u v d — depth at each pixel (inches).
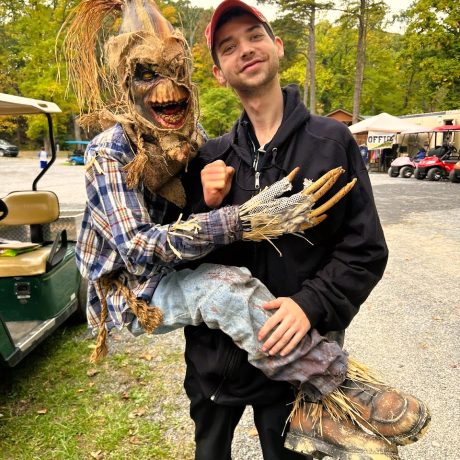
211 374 58.3
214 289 52.7
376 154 826.2
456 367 130.3
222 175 54.3
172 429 107.3
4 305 139.7
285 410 58.6
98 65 61.4
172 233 50.3
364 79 1405.0
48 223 178.5
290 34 1157.1
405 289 194.1
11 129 1344.7
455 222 330.0
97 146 55.7
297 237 55.7
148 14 55.8
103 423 110.8
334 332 60.7
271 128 58.8
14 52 1216.2
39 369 139.3
